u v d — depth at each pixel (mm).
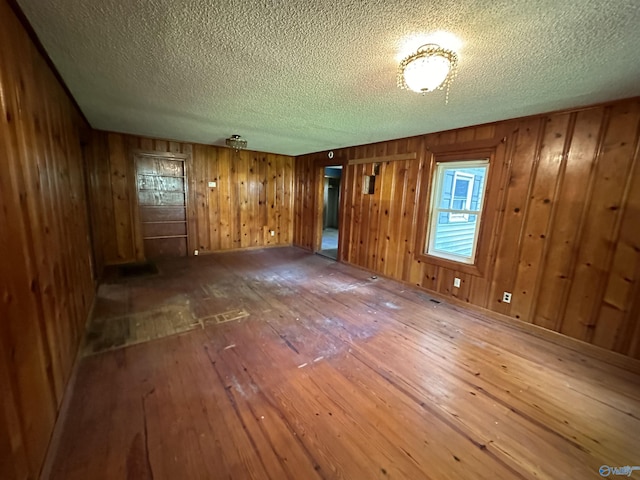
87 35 1493
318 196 5793
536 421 1634
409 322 2844
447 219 3729
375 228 4371
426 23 1303
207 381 1854
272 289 3641
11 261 1078
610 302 2297
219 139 4566
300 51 1611
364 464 1327
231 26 1385
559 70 1709
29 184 1355
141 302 3094
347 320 2830
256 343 2338
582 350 2436
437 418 1624
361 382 1906
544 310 2670
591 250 2383
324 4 1192
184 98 2496
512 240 2859
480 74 1802
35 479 1130
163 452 1339
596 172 2330
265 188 6043
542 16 1210
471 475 1298
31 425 1147
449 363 2170
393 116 2834
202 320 2713
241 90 2258
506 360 2244
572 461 1393
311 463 1319
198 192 5215
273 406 1661
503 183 2893
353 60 1698
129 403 1636
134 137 4445
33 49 1544
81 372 1895
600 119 2285
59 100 2137
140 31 1452
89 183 3826
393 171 4043
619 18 1189
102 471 1234
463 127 3184
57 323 1631
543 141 2604
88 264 3066
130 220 4586
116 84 2193
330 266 4848
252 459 1326
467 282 3248
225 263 4844
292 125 3354
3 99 1119
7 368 981
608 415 1700
